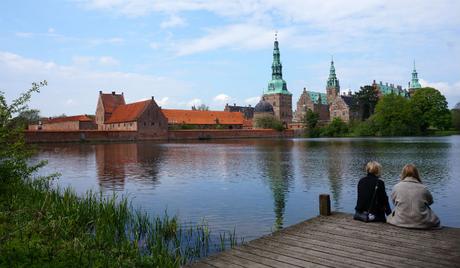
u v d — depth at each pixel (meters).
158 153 58.69
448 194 22.42
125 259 10.48
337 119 146.62
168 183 28.02
